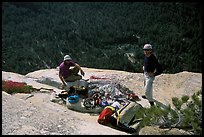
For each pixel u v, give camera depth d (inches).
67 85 441.1
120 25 5885.8
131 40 5383.9
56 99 423.5
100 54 4781.0
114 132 312.8
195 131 313.9
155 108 336.8
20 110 321.4
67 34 5383.9
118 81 554.6
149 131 321.7
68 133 283.7
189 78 570.6
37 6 6525.6
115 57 4544.8
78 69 442.6
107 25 5900.6
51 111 339.6
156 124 332.2
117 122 334.3
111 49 5083.7
